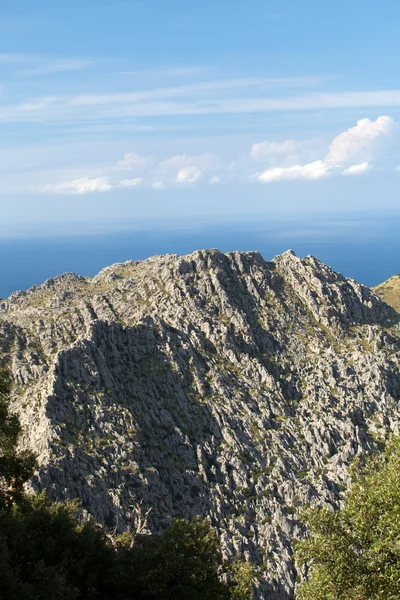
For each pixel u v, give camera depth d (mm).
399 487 46844
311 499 144000
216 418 164625
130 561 62438
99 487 122438
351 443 166500
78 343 160000
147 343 181000
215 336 196375
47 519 64062
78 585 58750
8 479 61031
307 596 48812
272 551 129875
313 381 192250
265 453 159000
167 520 125875
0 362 176125
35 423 134875
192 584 60312
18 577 53312
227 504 141375
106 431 139375
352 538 48500
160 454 145875
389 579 44625
